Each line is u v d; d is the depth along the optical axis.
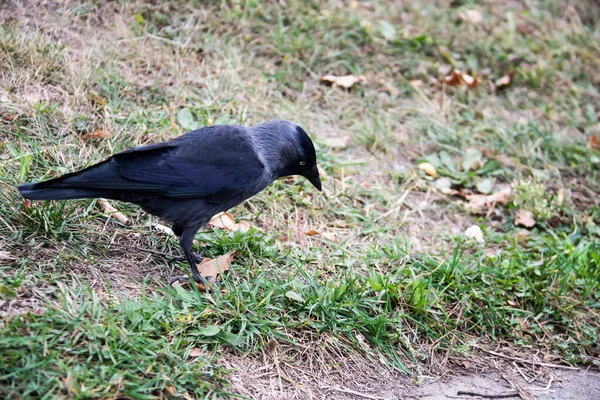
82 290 4.67
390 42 9.17
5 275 4.57
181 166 5.04
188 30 8.17
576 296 6.28
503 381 5.28
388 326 5.36
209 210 5.21
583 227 7.34
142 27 7.99
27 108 6.20
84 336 4.22
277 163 5.56
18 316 4.16
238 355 4.67
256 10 8.80
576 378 5.48
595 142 8.51
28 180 5.48
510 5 10.66
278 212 6.41
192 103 7.27
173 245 5.63
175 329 4.55
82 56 7.20
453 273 5.96
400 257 6.15
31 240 5.01
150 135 6.56
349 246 6.24
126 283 4.99
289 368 4.75
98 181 4.75
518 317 5.94
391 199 7.09
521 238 6.96
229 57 8.04
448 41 9.39
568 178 8.02
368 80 8.61
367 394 4.78
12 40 6.75
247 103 7.53
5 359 3.90
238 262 5.60
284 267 5.65
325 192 6.84
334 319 5.12
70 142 6.17
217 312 4.83
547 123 8.73
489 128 8.34
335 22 9.03
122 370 4.11
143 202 5.04
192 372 4.26
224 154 5.19
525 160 8.10
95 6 7.87
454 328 5.59
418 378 5.08
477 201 7.39
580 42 10.20
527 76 9.27
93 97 6.74
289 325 4.98
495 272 6.16
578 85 9.52
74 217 5.37
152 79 7.39
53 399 3.81
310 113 7.87
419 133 8.12
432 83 8.87
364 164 7.44
